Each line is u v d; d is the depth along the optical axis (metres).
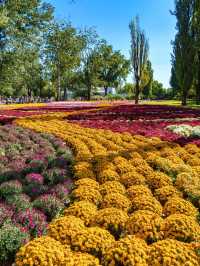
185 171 8.79
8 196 7.20
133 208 6.52
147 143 12.48
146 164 9.24
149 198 6.64
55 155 11.09
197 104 44.41
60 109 30.55
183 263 4.27
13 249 5.17
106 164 9.14
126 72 98.19
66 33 65.06
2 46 42.03
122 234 5.40
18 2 42.47
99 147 11.48
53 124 18.12
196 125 17.78
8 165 9.62
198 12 39.53
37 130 15.79
